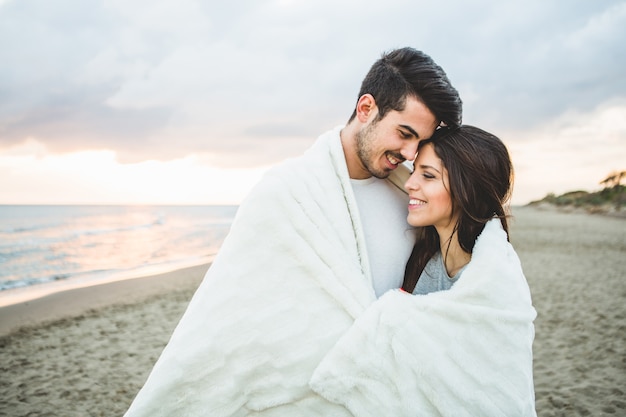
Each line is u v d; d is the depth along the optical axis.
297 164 1.59
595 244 17.03
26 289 11.01
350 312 1.42
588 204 51.78
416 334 1.33
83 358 6.08
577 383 4.64
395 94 1.56
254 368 1.41
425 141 1.69
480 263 1.38
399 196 1.84
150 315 8.24
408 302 1.36
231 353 1.39
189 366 1.36
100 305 9.03
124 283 11.41
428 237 1.79
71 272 13.88
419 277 1.80
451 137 1.64
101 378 5.40
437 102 1.55
